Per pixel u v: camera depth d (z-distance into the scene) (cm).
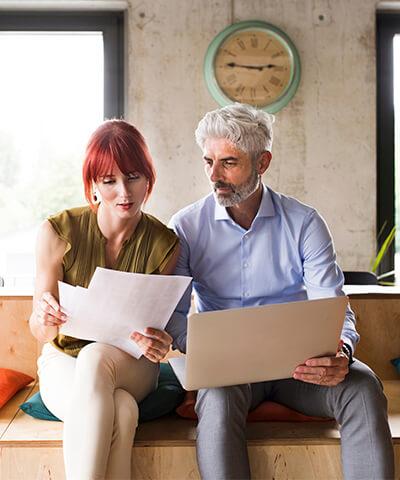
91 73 460
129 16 443
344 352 200
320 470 200
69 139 462
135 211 202
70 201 465
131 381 198
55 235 205
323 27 447
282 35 441
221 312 180
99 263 206
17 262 396
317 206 450
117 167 197
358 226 451
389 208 460
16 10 450
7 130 460
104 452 177
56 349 213
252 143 203
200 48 445
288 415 212
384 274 455
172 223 224
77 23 454
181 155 446
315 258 215
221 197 207
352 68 449
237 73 442
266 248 217
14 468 197
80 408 180
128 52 444
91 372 186
